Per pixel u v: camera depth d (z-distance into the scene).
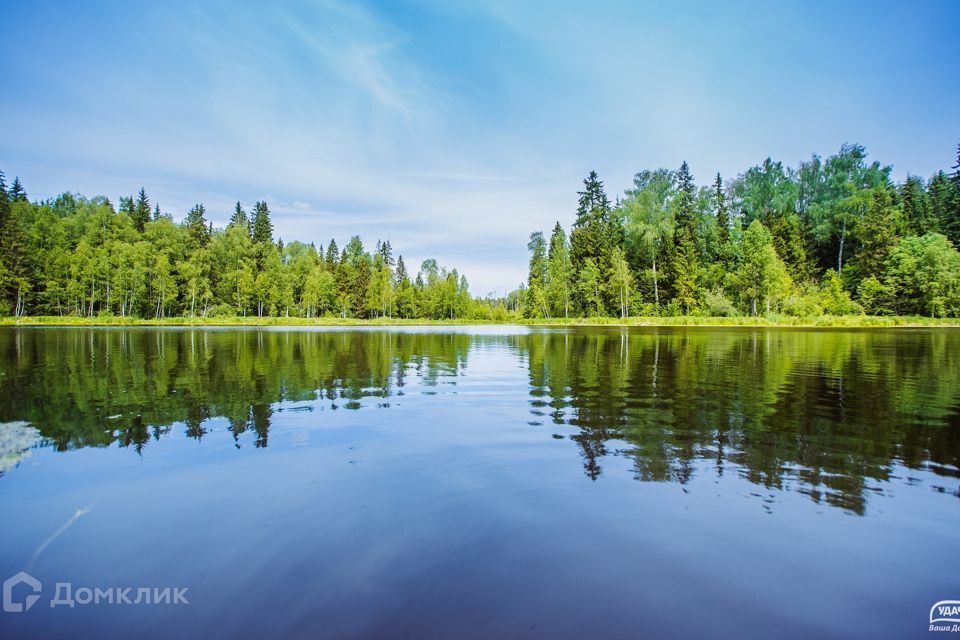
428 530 4.32
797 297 57.94
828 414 8.77
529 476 5.64
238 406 9.49
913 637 2.98
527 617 3.13
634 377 13.45
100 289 68.31
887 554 3.98
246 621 3.13
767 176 79.69
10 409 9.17
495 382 12.56
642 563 3.80
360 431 7.61
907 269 52.59
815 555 3.95
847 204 64.94
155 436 7.32
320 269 100.62
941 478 5.62
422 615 3.15
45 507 4.88
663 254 65.81
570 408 9.33
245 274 81.88
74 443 6.96
